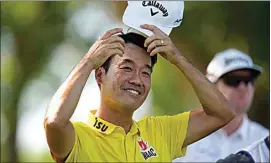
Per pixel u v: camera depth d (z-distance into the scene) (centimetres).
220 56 1390
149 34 971
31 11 2522
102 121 952
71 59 2542
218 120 1022
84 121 968
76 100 917
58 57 2552
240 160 1070
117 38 944
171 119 1018
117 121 955
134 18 985
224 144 1355
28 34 2534
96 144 939
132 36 962
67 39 2531
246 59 1374
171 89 2380
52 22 2538
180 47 2358
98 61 938
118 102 941
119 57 945
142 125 987
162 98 2377
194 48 2358
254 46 2327
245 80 1365
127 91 943
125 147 947
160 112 2378
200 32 2352
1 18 2520
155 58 988
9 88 2573
